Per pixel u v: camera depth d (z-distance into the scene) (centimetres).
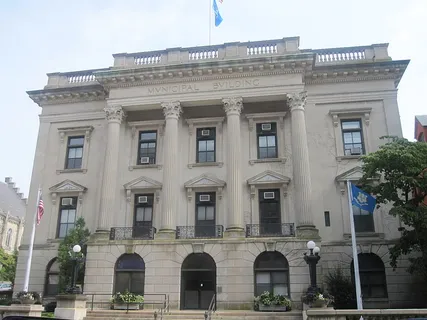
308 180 2606
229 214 2614
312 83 2941
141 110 3047
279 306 2286
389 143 2288
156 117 3086
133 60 3077
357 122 2856
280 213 2720
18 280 2916
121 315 2195
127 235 2759
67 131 3191
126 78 2964
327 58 3011
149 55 3073
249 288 2411
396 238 2553
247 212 2733
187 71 2884
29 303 2033
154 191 2895
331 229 2631
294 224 2630
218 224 2736
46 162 3161
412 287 2455
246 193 2778
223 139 2942
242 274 2439
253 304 2381
